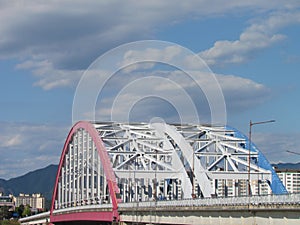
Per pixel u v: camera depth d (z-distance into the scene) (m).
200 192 124.00
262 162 130.75
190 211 96.94
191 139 141.50
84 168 163.25
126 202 125.25
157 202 109.31
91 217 146.38
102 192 147.50
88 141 158.25
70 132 176.38
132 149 143.50
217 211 88.12
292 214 70.25
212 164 130.75
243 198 80.81
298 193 68.25
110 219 131.75
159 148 136.12
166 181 131.88
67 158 188.00
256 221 78.38
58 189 198.50
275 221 74.00
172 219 104.12
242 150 134.75
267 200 74.81
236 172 126.94
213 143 138.75
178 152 137.00
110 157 140.00
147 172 127.75
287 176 147.75
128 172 132.75
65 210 175.12
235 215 83.69
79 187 170.00
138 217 117.94
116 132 150.25
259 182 129.00
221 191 140.88
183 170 126.75
